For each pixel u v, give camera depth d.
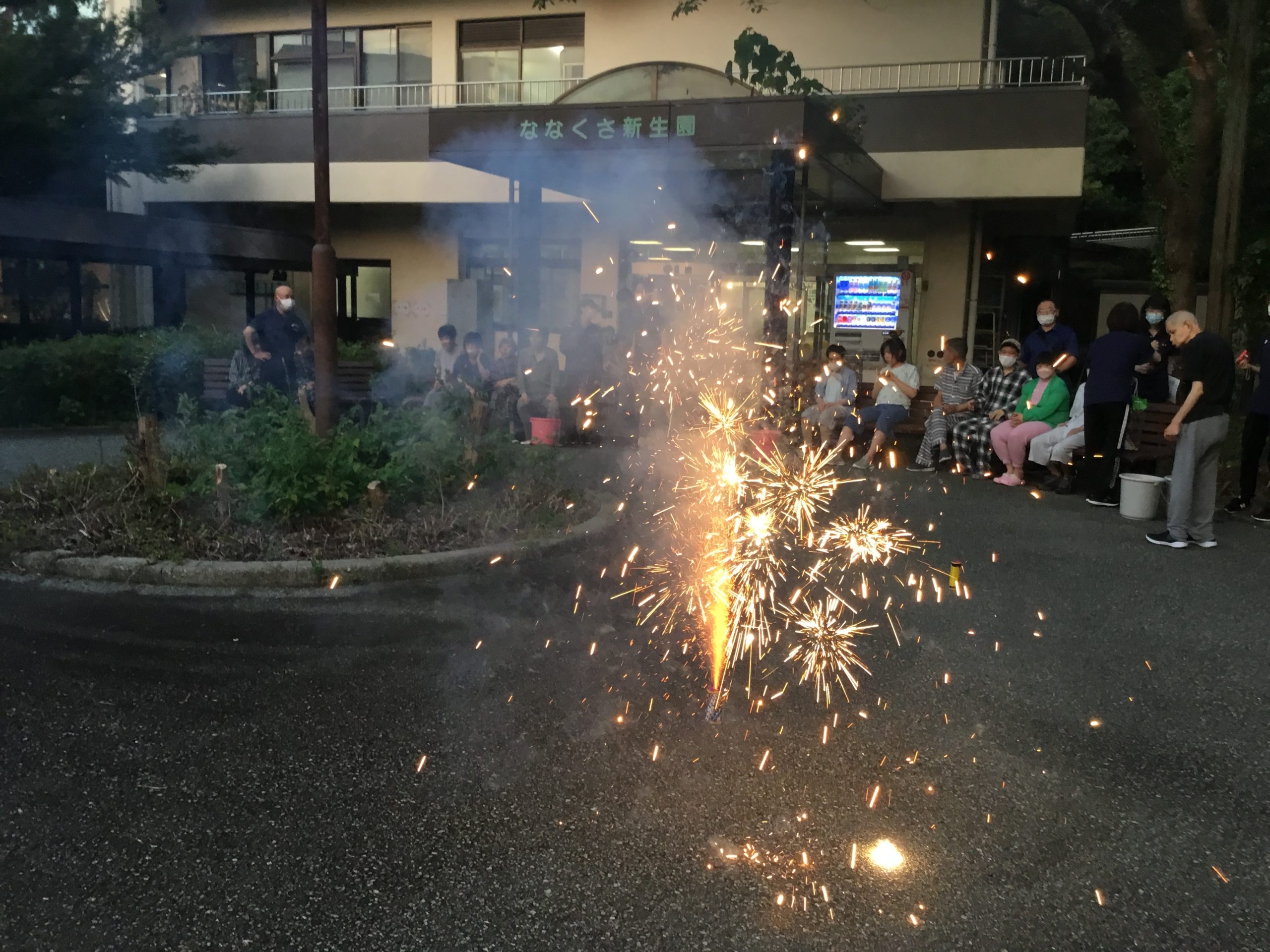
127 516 6.89
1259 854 3.42
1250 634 5.80
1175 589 6.77
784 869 3.24
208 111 19.62
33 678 4.71
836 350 12.16
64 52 16.17
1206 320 11.62
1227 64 11.38
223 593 6.17
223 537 6.74
